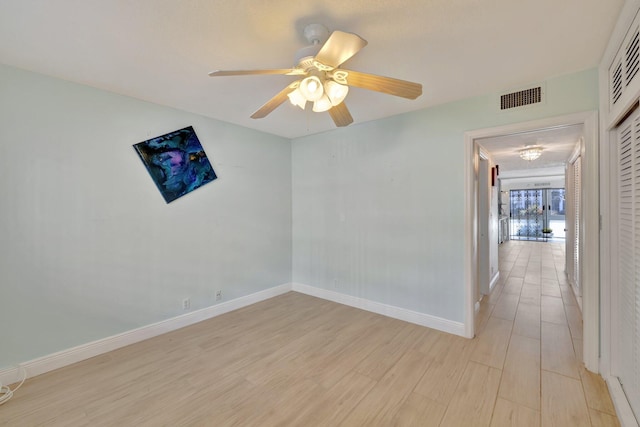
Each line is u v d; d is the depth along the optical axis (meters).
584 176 2.14
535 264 5.88
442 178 2.82
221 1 1.40
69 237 2.32
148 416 1.74
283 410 1.79
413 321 3.05
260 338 2.75
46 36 1.69
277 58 1.95
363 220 3.45
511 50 1.85
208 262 3.23
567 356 2.34
